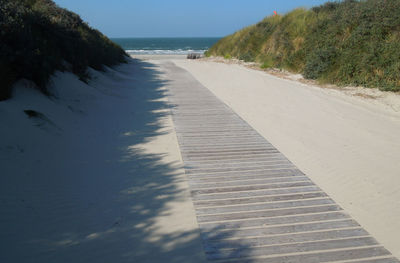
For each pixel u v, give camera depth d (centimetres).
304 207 391
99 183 435
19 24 714
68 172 452
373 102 997
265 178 472
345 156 566
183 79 1541
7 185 370
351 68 1243
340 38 1434
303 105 966
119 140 624
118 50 2172
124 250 300
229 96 1111
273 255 303
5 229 304
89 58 1220
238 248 311
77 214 354
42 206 356
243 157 555
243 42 2514
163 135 668
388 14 1260
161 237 324
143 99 1034
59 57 920
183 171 490
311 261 296
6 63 612
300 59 1652
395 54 1131
